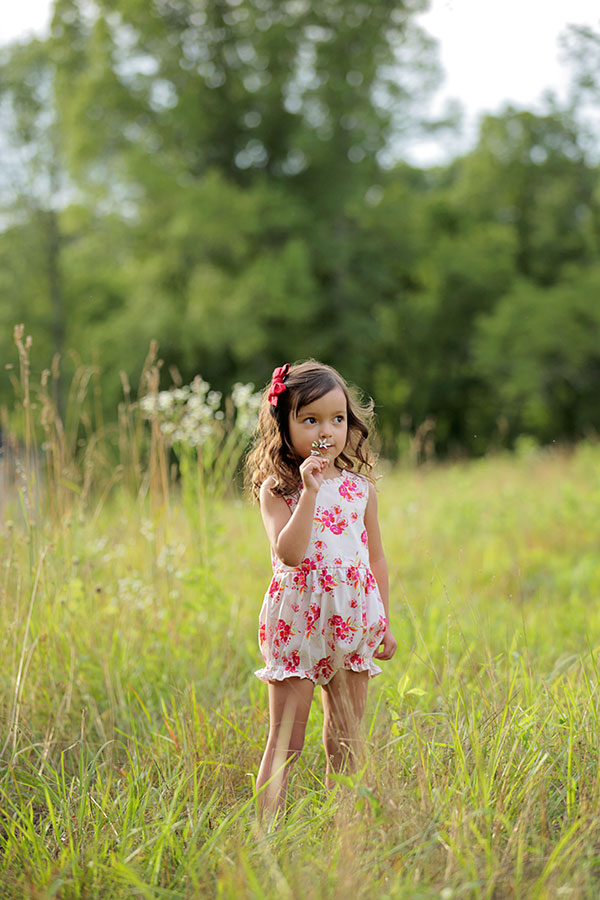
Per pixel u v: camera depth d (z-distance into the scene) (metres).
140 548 5.13
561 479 11.12
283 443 2.90
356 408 3.02
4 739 3.39
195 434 5.04
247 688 4.00
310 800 2.77
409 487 10.14
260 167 21.86
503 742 2.72
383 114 21.28
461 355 26.86
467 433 28.31
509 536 7.86
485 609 5.37
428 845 2.27
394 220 22.38
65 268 22.72
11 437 4.74
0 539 4.50
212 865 2.36
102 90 20.25
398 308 24.44
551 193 26.38
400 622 4.70
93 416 19.77
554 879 2.12
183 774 2.87
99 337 21.20
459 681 3.24
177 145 21.22
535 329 23.78
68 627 4.13
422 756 2.71
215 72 21.30
